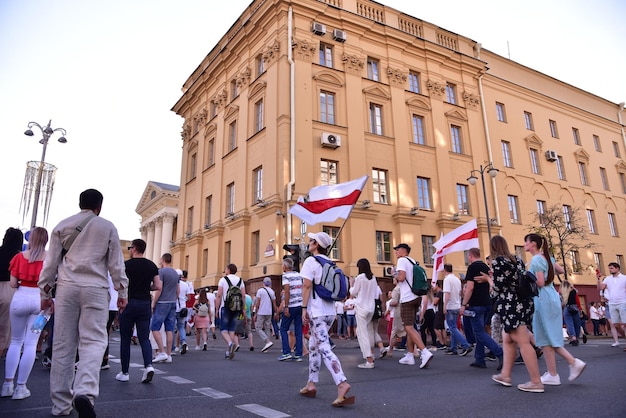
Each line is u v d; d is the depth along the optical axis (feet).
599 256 89.86
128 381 18.56
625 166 102.32
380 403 14.51
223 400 15.01
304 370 22.79
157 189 135.54
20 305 15.28
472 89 78.64
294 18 62.44
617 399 14.40
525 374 20.54
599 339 49.85
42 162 63.10
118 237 13.57
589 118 99.55
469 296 22.95
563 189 87.66
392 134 66.49
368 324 25.13
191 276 74.28
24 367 15.02
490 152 77.00
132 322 18.57
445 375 20.74
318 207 30.73
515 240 76.43
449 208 68.59
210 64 78.48
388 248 62.13
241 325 48.62
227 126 72.95
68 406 12.56
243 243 61.87
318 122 60.34
